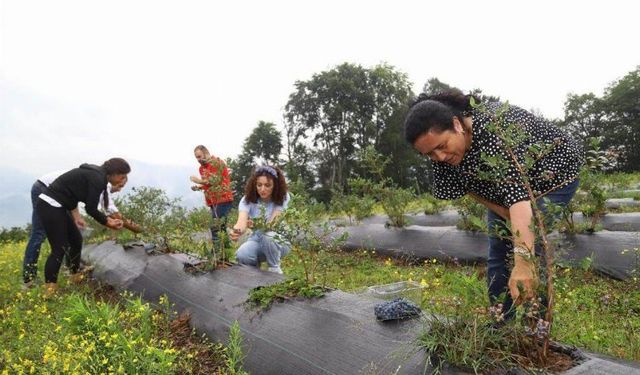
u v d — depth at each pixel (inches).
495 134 99.7
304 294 147.3
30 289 235.8
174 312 182.9
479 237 275.9
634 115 1953.7
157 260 241.4
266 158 1841.8
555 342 92.9
